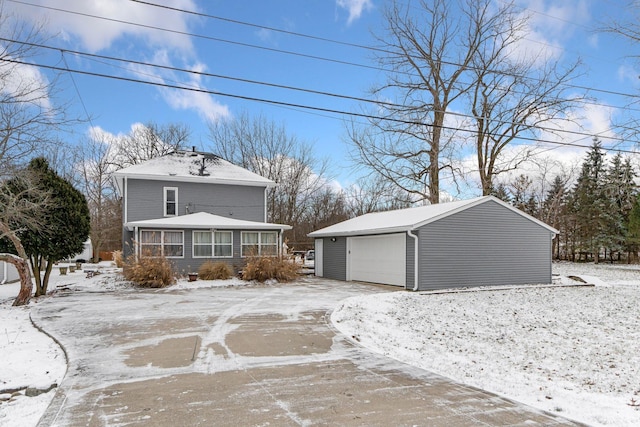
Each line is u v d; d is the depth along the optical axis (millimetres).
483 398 4602
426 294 14109
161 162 23578
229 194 23312
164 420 3945
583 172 34781
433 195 24453
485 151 25078
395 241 16406
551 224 36094
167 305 11352
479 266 16344
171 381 5105
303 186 37625
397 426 3818
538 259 17672
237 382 5070
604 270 25953
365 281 18297
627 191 15984
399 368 5738
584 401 4609
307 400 4473
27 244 13055
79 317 9500
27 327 8570
